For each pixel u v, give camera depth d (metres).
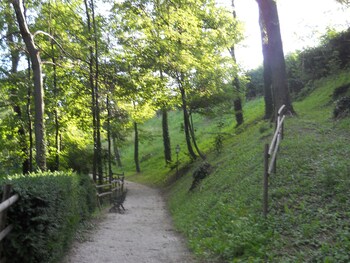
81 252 7.62
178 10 15.12
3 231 4.76
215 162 19.78
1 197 4.95
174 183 26.84
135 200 22.47
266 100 25.56
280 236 6.50
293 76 30.25
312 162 10.01
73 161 22.66
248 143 18.75
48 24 17.30
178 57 16.94
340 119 15.12
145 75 19.27
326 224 6.29
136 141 42.25
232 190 11.47
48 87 19.61
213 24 21.77
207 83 23.03
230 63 24.11
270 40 18.53
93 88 18.27
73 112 20.52
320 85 26.73
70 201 7.90
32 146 19.25
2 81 17.86
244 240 6.77
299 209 7.41
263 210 7.81
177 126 56.91
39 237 5.31
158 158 44.59
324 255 5.25
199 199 13.95
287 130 15.21
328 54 27.14
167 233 10.38
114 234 9.97
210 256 7.04
